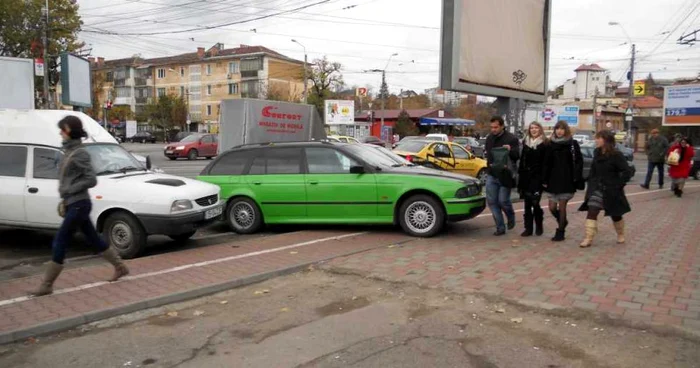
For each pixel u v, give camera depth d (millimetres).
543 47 14008
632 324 4672
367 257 7207
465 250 7551
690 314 4875
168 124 72188
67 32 37688
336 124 52750
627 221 10117
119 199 7688
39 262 7676
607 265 6621
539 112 43188
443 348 4344
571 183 7930
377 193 8789
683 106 42219
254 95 71500
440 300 5488
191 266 6871
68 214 5703
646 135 60781
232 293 6004
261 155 9625
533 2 13398
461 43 11227
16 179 8219
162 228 7625
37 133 8383
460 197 8461
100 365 4203
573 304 5180
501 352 4250
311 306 5469
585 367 3973
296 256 7336
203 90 77562
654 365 3969
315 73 60750
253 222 9469
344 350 4355
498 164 8406
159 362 4234
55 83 33906
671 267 6516
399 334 4660
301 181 9172
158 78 82375
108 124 72438
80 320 5051
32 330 4770
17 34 35469
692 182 21062
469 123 66188
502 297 5430
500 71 12430
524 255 7195
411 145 18234
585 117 71125
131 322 5145
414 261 6945
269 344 4527
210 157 34031
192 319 5199
